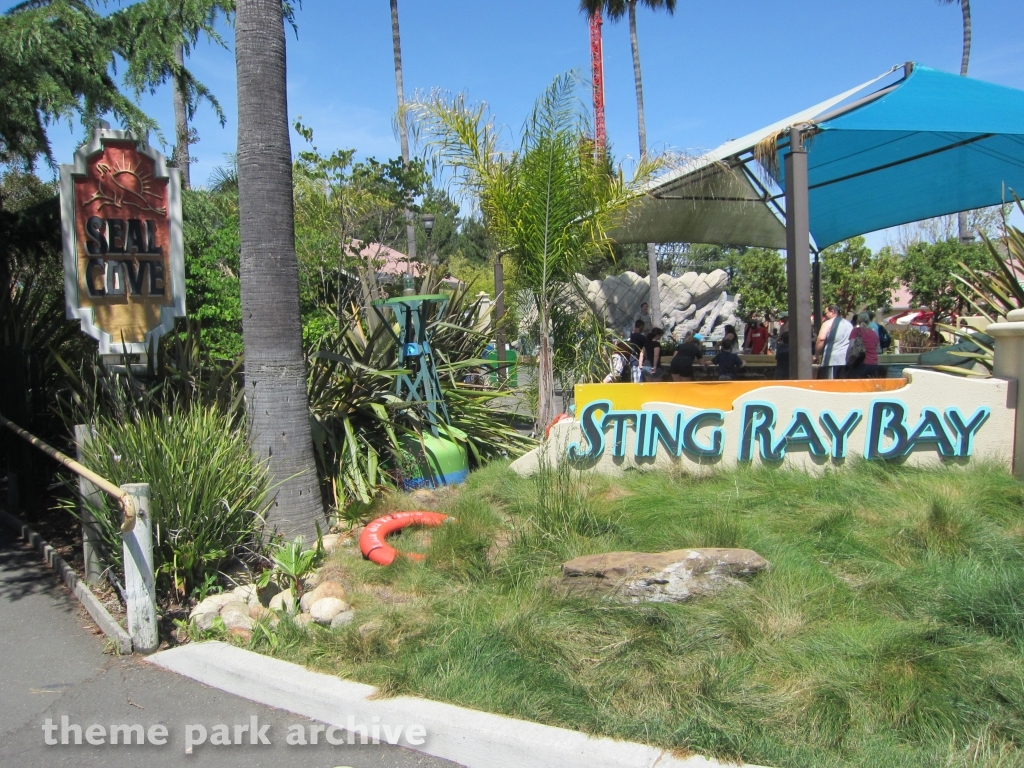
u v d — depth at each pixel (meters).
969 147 11.32
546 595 4.50
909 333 24.08
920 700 3.32
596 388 7.06
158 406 6.40
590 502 5.95
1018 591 4.01
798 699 3.39
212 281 11.32
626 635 3.95
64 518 7.15
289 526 5.77
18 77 7.10
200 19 8.27
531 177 8.11
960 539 4.93
